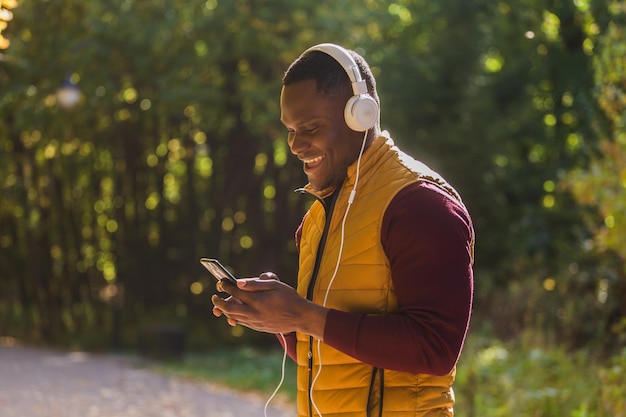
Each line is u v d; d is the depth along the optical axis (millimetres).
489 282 13867
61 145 19844
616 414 6492
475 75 16656
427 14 17234
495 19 16812
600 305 9547
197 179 22641
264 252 20250
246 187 20000
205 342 19500
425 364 2236
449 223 2273
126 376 13766
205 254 21375
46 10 15188
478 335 10430
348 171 2459
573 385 7742
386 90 16438
